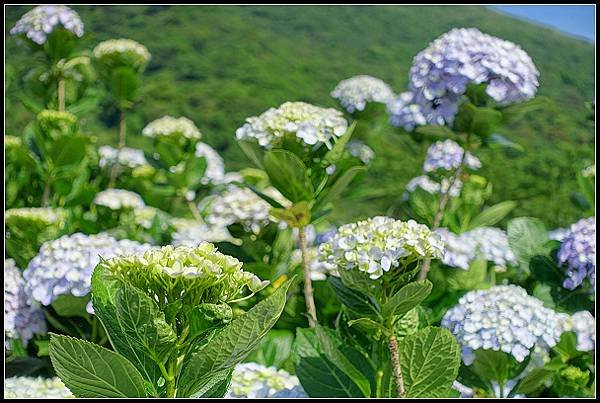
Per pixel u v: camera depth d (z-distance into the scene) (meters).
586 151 8.19
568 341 2.97
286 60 27.95
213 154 5.18
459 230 3.80
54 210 3.98
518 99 2.93
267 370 2.60
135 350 1.67
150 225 4.34
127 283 1.53
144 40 26.98
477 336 2.61
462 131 2.97
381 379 2.09
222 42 27.36
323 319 3.25
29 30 4.44
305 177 2.70
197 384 1.61
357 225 2.06
